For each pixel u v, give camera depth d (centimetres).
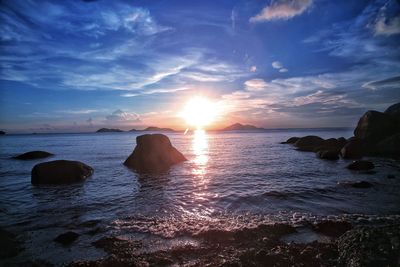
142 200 1190
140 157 2323
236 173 1875
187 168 2150
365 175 1717
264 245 696
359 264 516
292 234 767
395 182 1484
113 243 718
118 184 1553
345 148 2753
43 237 780
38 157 3309
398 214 945
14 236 780
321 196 1200
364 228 649
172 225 859
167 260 612
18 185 1561
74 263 598
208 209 1038
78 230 834
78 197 1259
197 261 609
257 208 1039
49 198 1247
